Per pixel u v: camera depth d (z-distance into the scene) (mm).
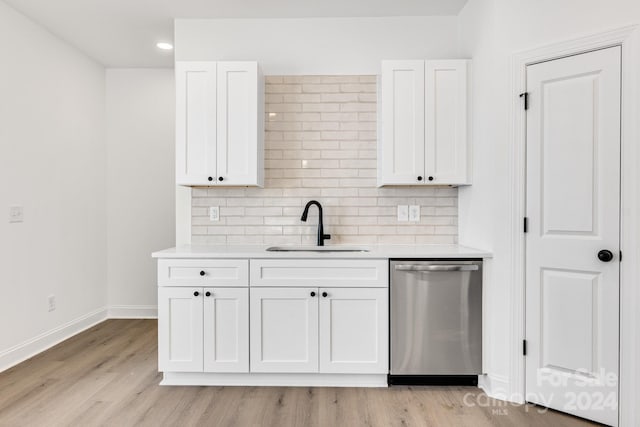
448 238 2898
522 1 2186
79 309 3551
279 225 2934
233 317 2375
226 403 2207
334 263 2354
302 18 2934
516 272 2199
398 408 2150
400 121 2580
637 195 1868
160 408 2152
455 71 2578
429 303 2324
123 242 3971
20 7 2787
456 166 2582
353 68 2926
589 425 1978
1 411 2119
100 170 3863
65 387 2410
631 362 1891
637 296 1874
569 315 2057
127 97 3953
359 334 2357
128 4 2744
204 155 2619
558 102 2078
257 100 2627
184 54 2945
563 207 2066
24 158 2912
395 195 2920
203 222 2947
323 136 2928
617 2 1915
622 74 1900
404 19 2914
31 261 2977
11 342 2777
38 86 3051
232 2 2711
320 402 2215
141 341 3279
